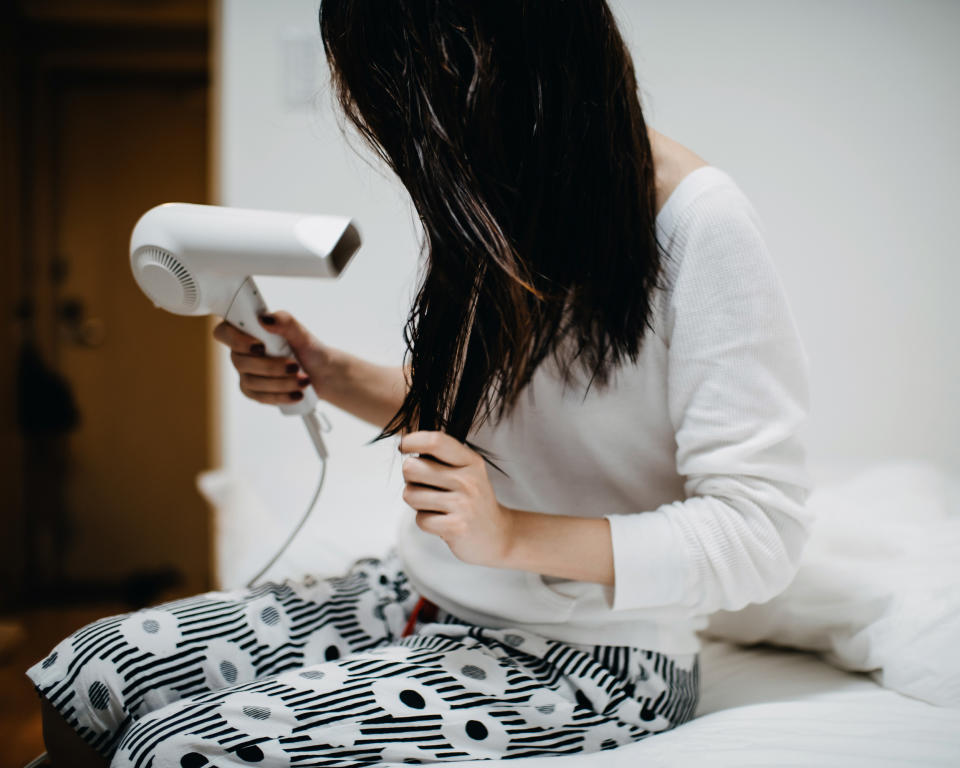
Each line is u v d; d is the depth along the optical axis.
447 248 0.51
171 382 2.53
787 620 0.81
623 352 0.59
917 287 1.46
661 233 0.59
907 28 1.42
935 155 1.44
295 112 1.46
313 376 0.81
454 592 0.65
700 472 0.58
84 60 2.39
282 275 0.60
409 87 0.51
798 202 1.46
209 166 2.46
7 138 2.28
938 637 0.70
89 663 0.57
